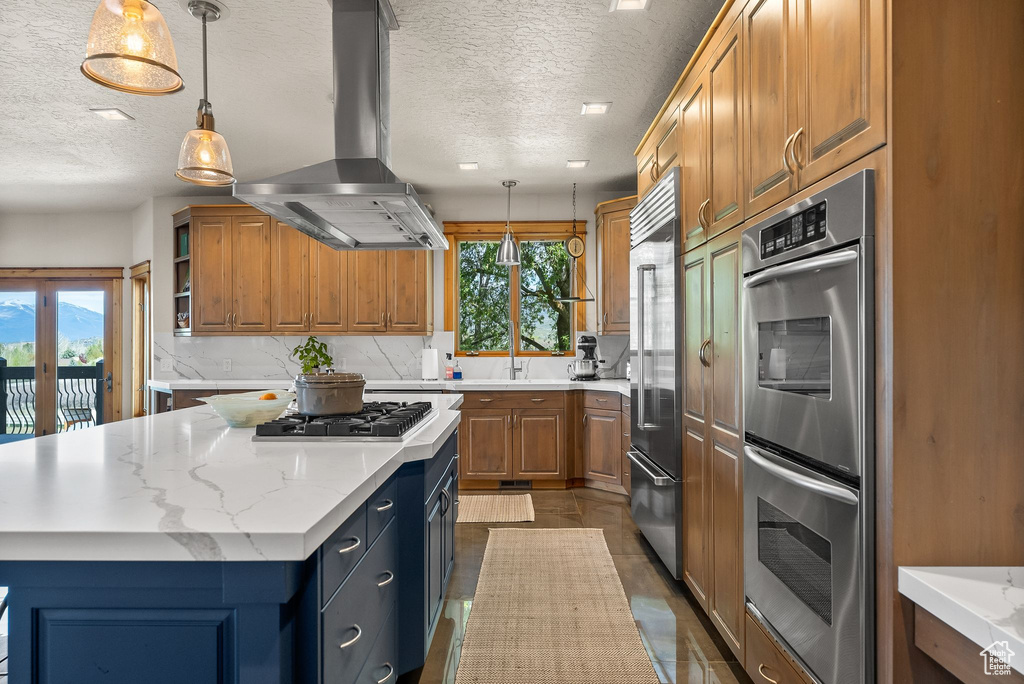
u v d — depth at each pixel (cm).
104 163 462
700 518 251
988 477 125
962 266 124
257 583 110
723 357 221
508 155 450
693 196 257
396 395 366
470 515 419
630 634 245
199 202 566
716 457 229
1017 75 125
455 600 280
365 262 535
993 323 124
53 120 375
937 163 123
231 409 224
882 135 126
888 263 124
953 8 124
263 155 445
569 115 373
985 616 101
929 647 119
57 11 250
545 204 561
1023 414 125
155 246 564
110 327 620
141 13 163
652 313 319
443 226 559
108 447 188
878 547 129
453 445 284
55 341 622
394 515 192
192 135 236
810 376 153
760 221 185
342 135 246
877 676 130
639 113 370
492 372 561
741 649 204
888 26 123
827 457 145
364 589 155
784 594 169
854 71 136
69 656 115
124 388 619
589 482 502
